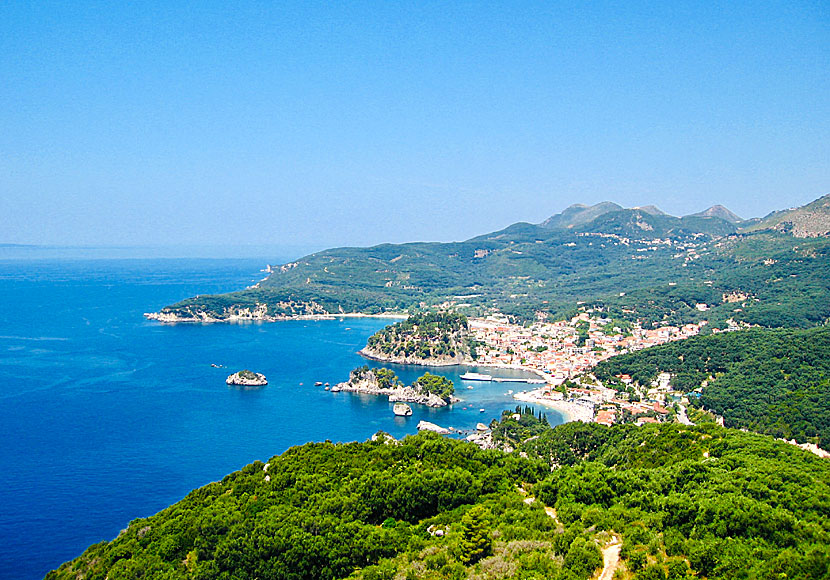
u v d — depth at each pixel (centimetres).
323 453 15775
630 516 10962
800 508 10969
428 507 12781
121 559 11706
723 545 9275
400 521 12306
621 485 12925
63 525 19475
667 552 9444
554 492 13262
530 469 15162
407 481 12925
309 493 13162
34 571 16888
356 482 13362
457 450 15738
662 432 19050
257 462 15662
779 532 9488
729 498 10869
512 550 9994
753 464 13938
